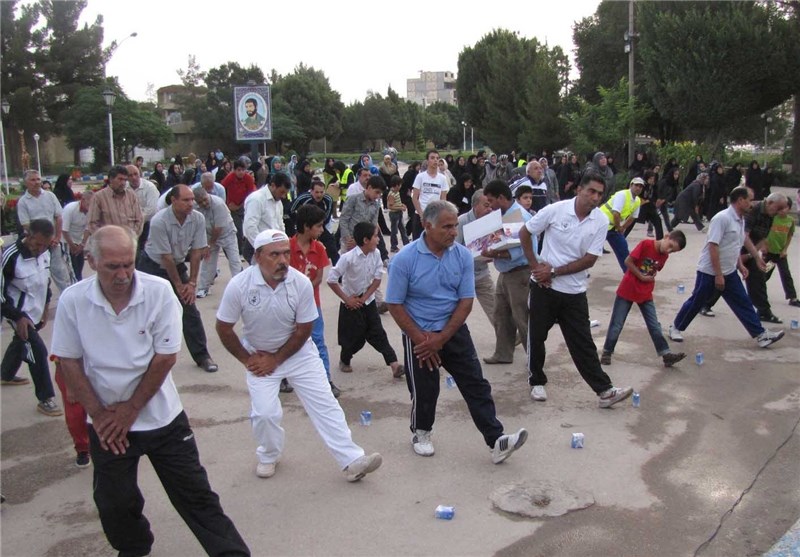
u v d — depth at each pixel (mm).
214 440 5273
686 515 4129
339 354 7410
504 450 4664
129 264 3131
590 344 5691
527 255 5715
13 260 5652
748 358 7125
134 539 3500
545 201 12102
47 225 5754
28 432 5500
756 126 42875
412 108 91125
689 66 25422
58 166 53188
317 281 5895
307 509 4230
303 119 72750
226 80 69750
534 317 5762
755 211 8594
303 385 4539
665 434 5289
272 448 4602
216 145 68625
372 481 4574
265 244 4266
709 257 7277
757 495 4367
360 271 6457
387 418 5660
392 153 17000
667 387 6309
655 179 15500
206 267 10086
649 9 27516
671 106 27500
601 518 4090
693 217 16469
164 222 6500
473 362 4812
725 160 32469
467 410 5816
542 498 4301
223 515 3535
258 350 4555
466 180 13547
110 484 3330
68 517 4234
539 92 39344
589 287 10508
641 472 4672
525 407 5844
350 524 4047
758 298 8422
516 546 3809
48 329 8484
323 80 79375
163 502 4387
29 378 6738
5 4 48812
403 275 4664
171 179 19906
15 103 47562
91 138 48500
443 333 4641
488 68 48906
